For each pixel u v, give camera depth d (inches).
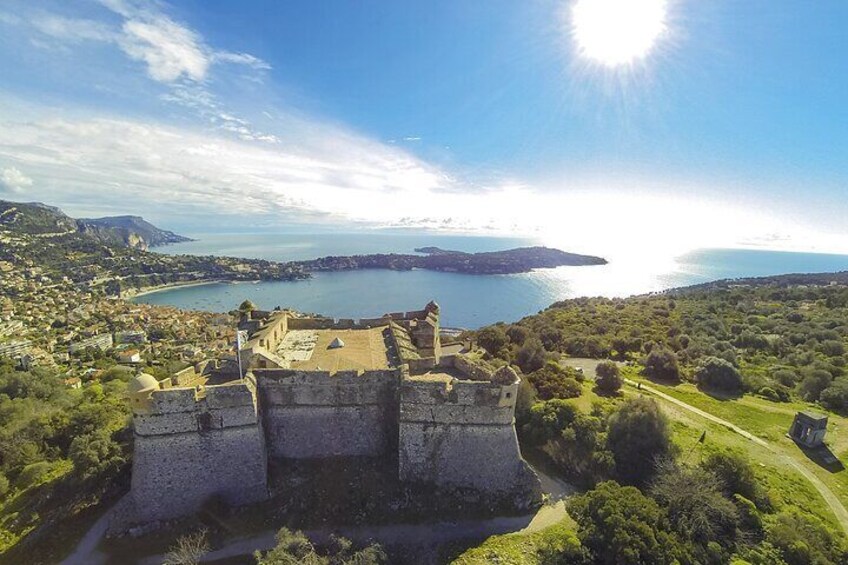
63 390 3373.5
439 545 1380.4
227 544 1343.5
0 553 1363.2
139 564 1284.4
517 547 1376.7
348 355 1749.5
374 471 1552.7
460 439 1537.9
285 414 1555.1
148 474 1392.7
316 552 1310.3
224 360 1587.1
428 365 1684.3
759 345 4057.6
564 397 2332.7
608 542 1280.8
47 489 1628.9
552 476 1764.3
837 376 3026.6
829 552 1443.2
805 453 2106.3
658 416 1833.2
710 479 1626.5
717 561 1386.6
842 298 5285.4
